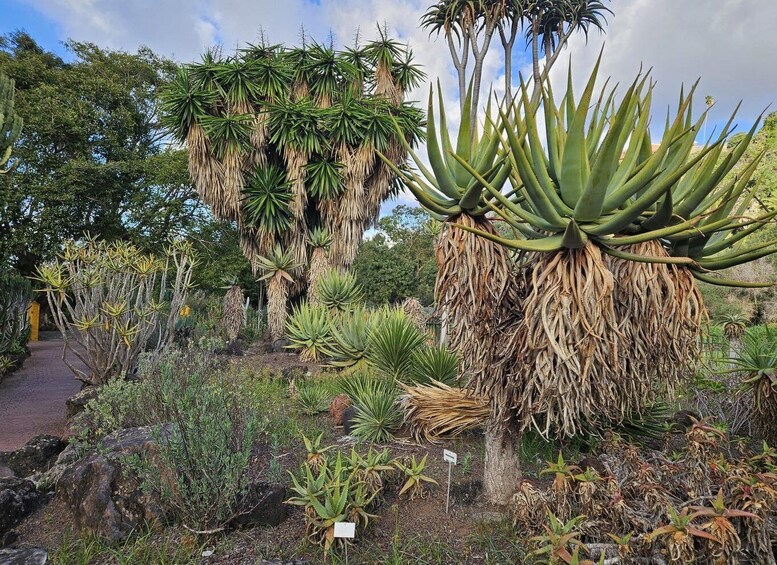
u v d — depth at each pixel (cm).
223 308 1384
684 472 288
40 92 1742
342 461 349
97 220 1897
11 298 1046
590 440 397
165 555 277
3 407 703
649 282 264
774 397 386
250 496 319
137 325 637
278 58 1403
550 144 265
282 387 706
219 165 1308
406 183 279
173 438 309
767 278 1351
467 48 1288
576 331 243
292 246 1321
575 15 1302
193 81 1327
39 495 350
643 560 228
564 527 229
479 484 361
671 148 288
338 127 1325
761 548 227
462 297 288
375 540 292
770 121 1698
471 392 330
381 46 1480
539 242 248
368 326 788
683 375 297
